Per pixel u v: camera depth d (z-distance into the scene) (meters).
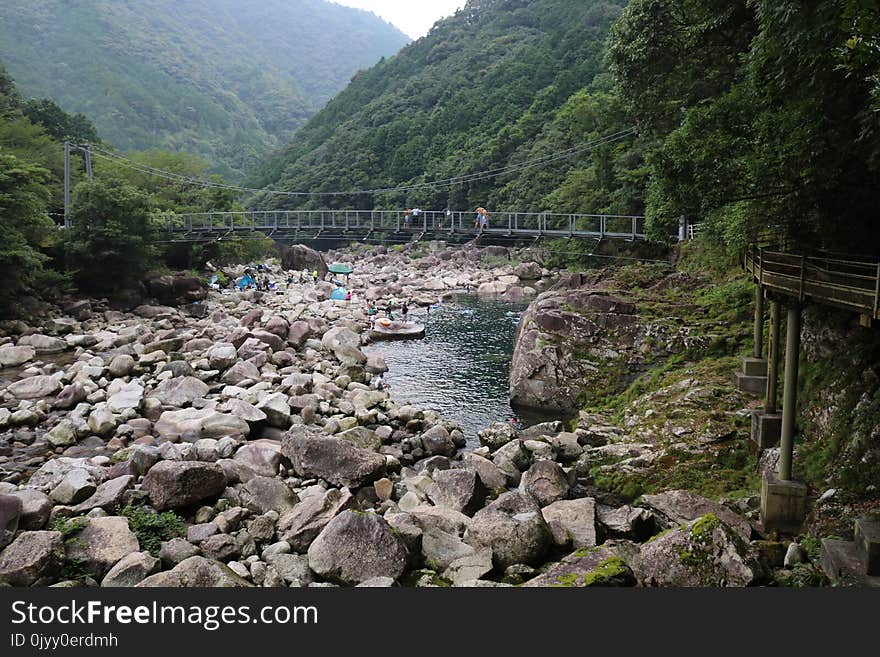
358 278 48.94
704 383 14.81
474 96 95.94
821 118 9.28
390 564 8.77
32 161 38.34
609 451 13.42
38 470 12.28
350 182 93.94
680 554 8.16
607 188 40.97
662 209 14.98
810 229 12.17
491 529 9.52
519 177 67.19
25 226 29.03
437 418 16.88
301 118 193.00
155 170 51.81
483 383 21.11
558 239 49.38
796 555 8.64
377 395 18.38
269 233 54.47
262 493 11.27
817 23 8.35
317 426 15.80
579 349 18.06
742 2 14.46
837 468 9.93
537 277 48.31
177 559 9.16
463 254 62.91
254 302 36.84
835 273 8.12
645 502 11.06
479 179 73.62
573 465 13.55
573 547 9.74
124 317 31.30
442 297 40.44
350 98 130.00
